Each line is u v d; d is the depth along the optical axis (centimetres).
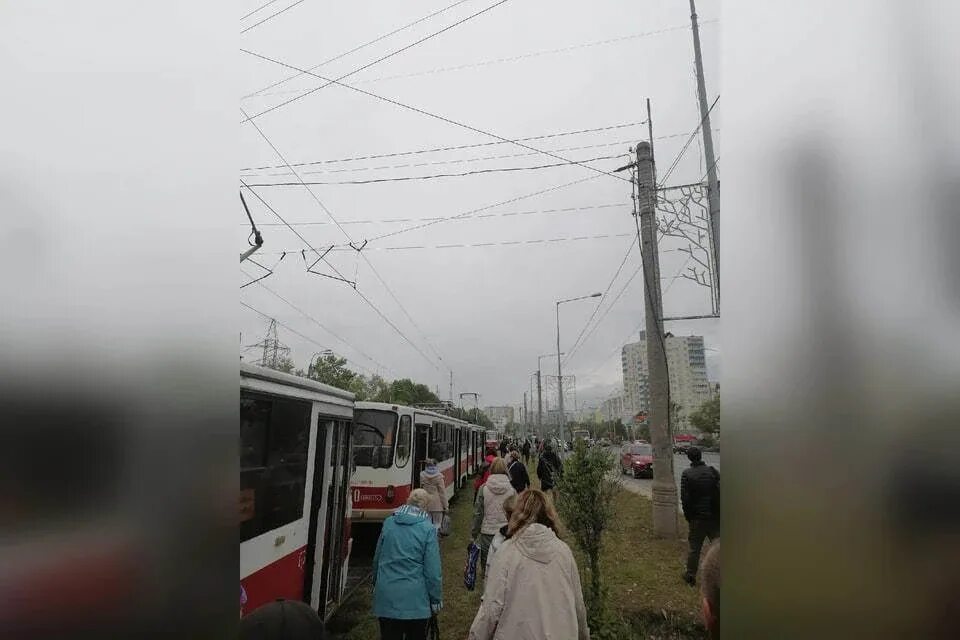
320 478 560
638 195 1075
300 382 493
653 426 1016
